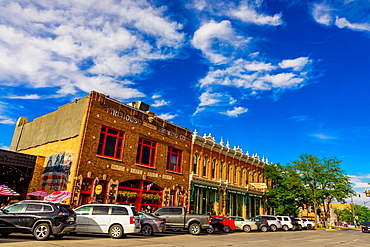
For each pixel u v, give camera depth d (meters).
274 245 15.52
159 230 17.83
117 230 14.91
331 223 54.59
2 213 12.48
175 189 28.61
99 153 22.41
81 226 15.02
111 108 23.64
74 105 23.45
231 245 14.27
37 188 22.92
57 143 23.31
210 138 34.84
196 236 19.06
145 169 25.80
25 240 12.09
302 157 44.84
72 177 20.31
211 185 33.59
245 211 39.44
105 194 22.25
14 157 22.11
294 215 46.22
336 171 43.03
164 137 28.45
